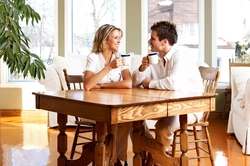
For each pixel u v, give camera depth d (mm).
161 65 2756
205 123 2941
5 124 5137
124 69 2797
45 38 6043
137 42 5859
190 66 2691
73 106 2031
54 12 5945
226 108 5711
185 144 2324
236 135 4145
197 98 2191
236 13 5766
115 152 2609
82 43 6066
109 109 1775
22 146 3844
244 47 5770
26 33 6020
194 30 5820
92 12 6020
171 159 2344
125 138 2809
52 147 3803
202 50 5777
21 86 5855
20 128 4840
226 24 5793
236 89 4438
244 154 3562
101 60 2775
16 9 2967
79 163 2486
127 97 2098
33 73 3020
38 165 3162
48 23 6027
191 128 4629
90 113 1899
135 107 1870
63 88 4820
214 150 3715
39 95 2334
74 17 6047
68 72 4902
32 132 4574
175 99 2064
